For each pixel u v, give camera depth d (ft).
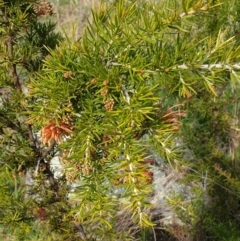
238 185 2.91
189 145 3.16
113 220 2.58
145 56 1.25
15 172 1.77
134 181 1.15
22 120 1.94
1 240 2.27
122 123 1.14
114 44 1.23
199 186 3.22
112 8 1.31
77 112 1.28
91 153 1.23
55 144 1.90
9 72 1.77
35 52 1.72
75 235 2.04
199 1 1.14
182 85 1.20
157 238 3.44
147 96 1.15
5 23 1.59
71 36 1.32
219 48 1.19
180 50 1.19
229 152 3.47
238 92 2.96
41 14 1.67
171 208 3.36
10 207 1.87
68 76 1.23
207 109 2.87
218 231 2.84
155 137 1.24
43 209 1.93
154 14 1.19
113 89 1.20
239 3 2.29
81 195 1.24
